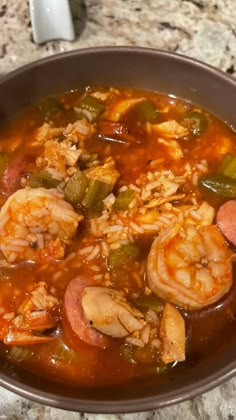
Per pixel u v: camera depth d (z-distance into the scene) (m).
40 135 0.28
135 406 0.20
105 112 0.29
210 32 0.34
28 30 0.34
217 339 0.23
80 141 0.28
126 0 0.36
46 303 0.23
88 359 0.23
